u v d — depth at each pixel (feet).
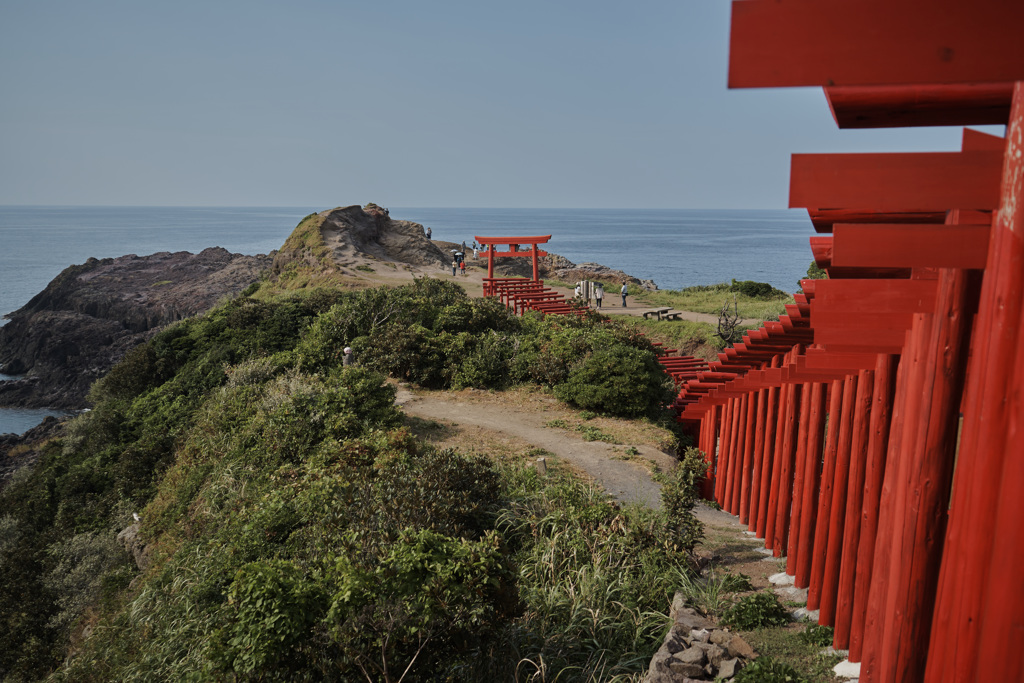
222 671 21.38
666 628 24.48
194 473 53.06
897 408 13.85
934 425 10.66
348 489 34.55
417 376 70.23
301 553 29.78
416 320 79.46
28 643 50.65
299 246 175.52
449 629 21.61
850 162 8.05
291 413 49.67
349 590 20.15
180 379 90.12
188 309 241.14
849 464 19.52
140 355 99.55
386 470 36.42
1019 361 7.42
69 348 235.61
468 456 39.32
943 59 5.18
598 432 55.62
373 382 55.83
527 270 233.76
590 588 26.99
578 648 24.54
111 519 65.98
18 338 242.78
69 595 55.11
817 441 23.58
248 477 45.78
